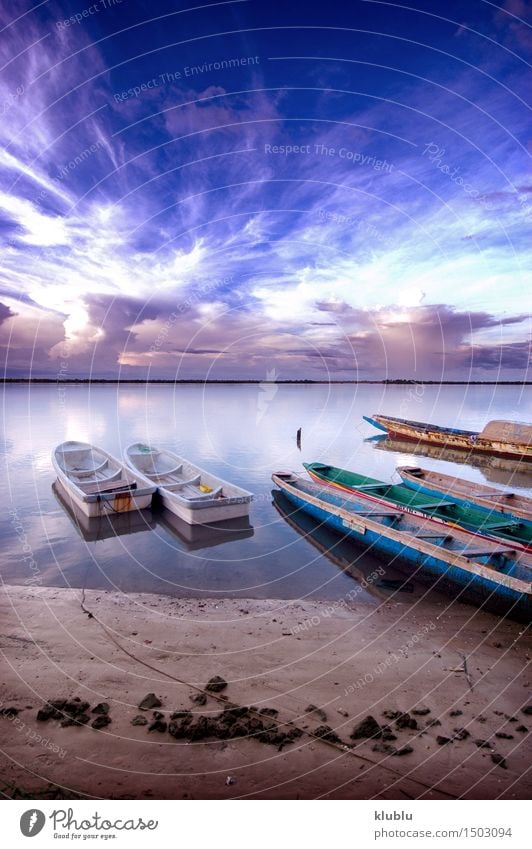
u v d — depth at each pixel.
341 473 14.76
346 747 4.31
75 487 12.84
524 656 6.14
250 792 3.82
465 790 3.89
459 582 8.21
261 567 9.67
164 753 4.18
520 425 24.86
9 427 28.08
